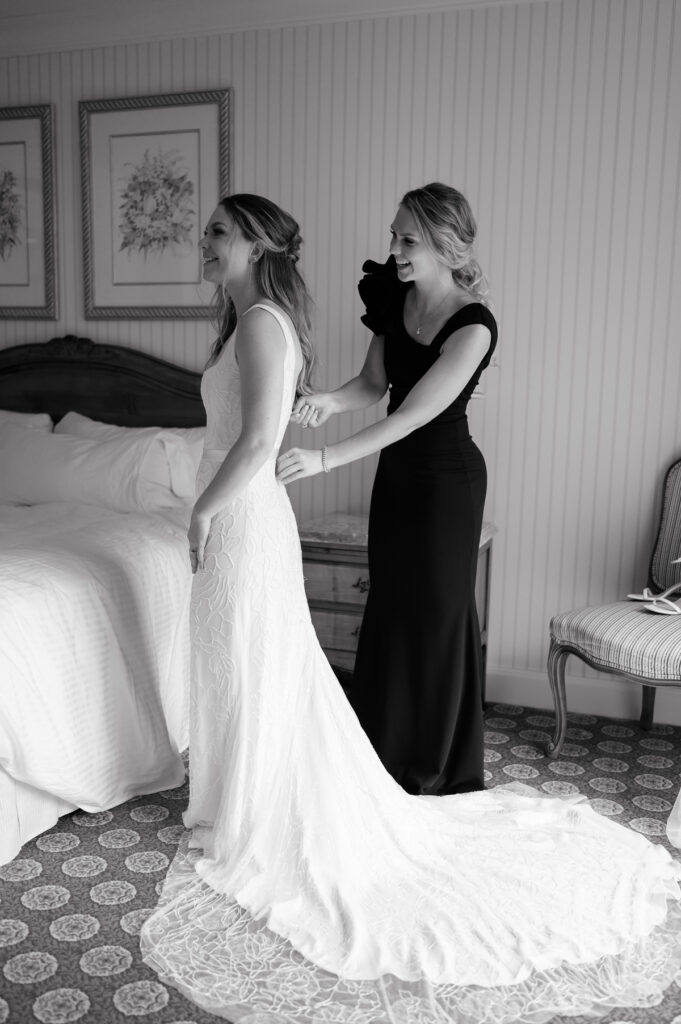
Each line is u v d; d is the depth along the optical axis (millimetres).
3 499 4027
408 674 2979
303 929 2225
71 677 2771
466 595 2969
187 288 4344
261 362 2447
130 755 2965
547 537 3971
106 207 4418
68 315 4594
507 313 3893
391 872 2441
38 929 2285
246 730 2535
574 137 3729
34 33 4398
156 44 4242
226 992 2031
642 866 2535
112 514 3695
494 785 3207
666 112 3619
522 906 2320
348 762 2607
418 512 2910
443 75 3854
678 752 3551
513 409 3938
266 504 2580
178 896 2383
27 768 2611
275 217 2570
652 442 3797
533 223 3818
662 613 3373
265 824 2512
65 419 4441
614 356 3795
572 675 4016
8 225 4602
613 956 2166
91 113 4367
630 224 3709
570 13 3672
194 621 2594
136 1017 1969
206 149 4211
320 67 4008
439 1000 2000
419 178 3939
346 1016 1953
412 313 2947
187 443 4027
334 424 4160
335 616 3654
